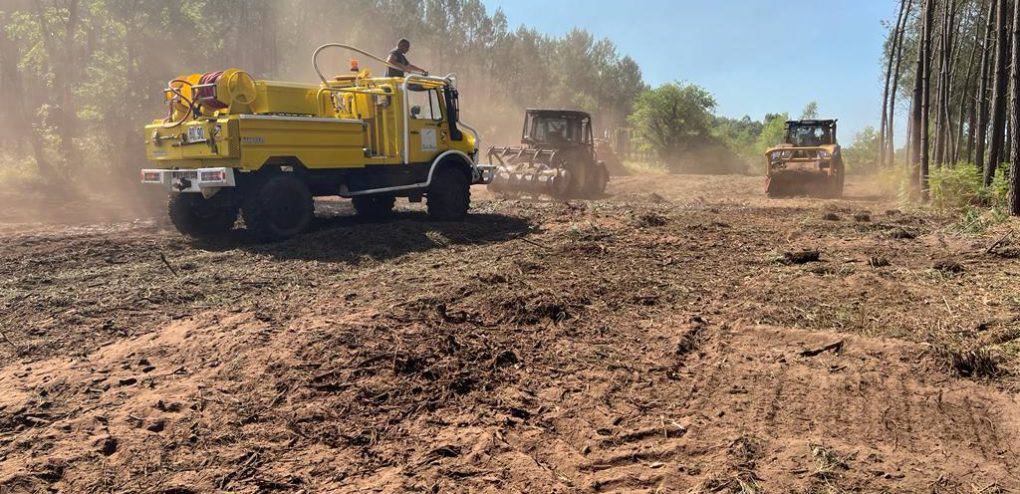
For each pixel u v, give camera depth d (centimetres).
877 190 2003
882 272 669
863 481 308
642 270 703
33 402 379
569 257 773
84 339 488
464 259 756
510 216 1125
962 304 552
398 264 739
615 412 384
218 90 830
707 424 368
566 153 1734
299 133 873
